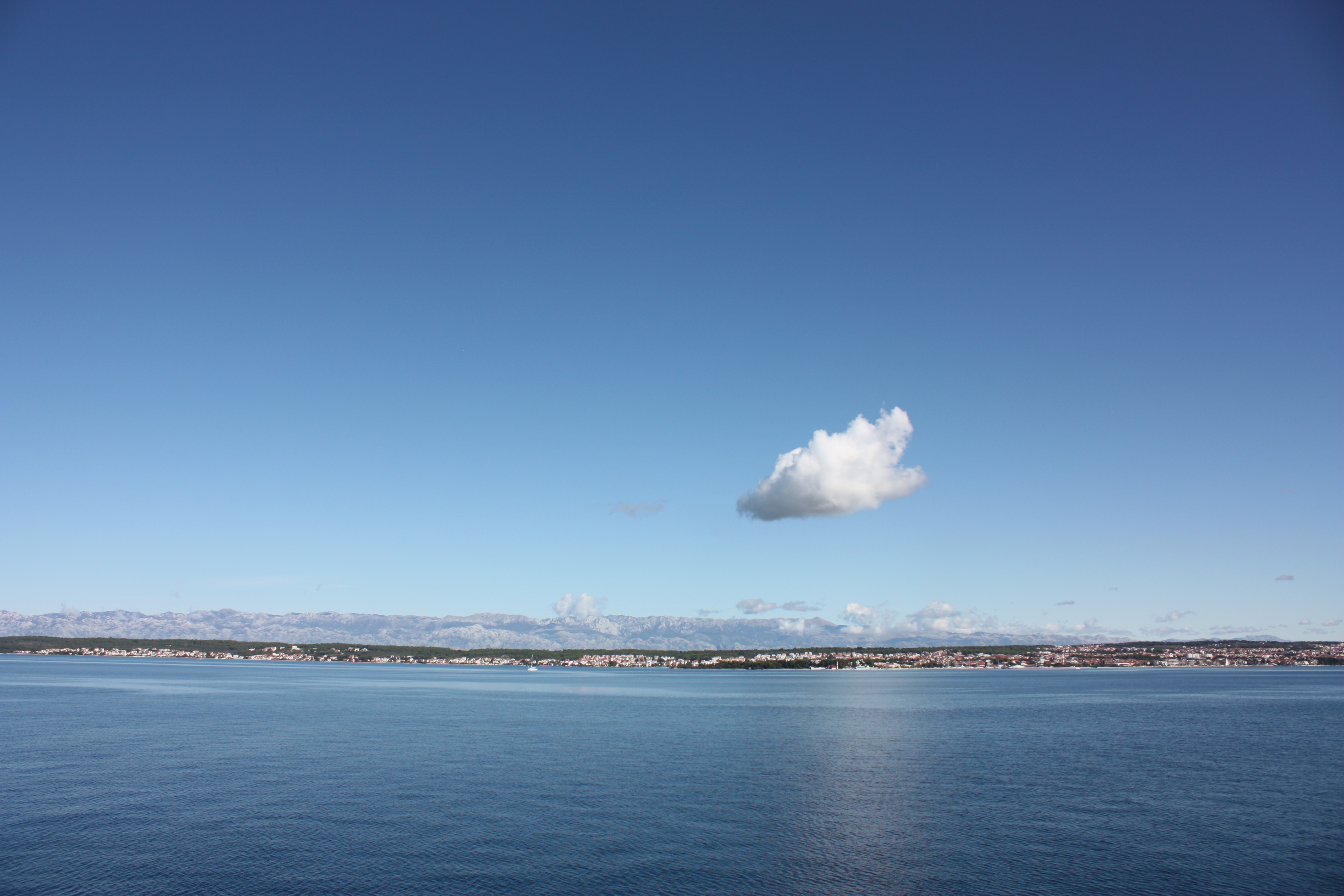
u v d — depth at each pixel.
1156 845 58.34
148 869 51.59
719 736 125.56
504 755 101.81
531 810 68.31
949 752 107.06
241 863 52.91
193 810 67.31
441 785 79.56
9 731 120.75
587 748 109.44
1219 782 83.12
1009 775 87.56
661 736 126.00
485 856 55.00
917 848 57.53
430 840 58.72
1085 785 81.38
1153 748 111.31
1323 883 50.38
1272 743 118.00
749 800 73.19
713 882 50.12
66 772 84.69
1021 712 178.50
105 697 198.88
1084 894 48.25
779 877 51.00
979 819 66.00
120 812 66.12
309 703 190.88
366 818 65.06
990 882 50.22
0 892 47.25
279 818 64.69
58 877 49.94
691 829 62.44
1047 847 57.72
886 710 185.50
